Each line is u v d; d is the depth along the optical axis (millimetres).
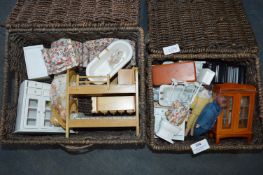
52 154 1684
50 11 1334
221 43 1346
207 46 1339
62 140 1278
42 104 1383
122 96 1328
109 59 1400
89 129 1473
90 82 1320
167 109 1388
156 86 1428
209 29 1368
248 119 1345
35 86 1373
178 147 1301
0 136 1265
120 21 1304
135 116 1287
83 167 1674
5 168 1661
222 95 1327
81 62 1453
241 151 1693
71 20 1312
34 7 1350
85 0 1356
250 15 1797
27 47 1454
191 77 1377
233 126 1340
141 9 1743
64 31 1342
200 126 1340
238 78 1471
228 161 1689
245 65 1471
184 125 1364
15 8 1350
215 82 1463
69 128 1315
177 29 1375
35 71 1439
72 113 1351
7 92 1323
